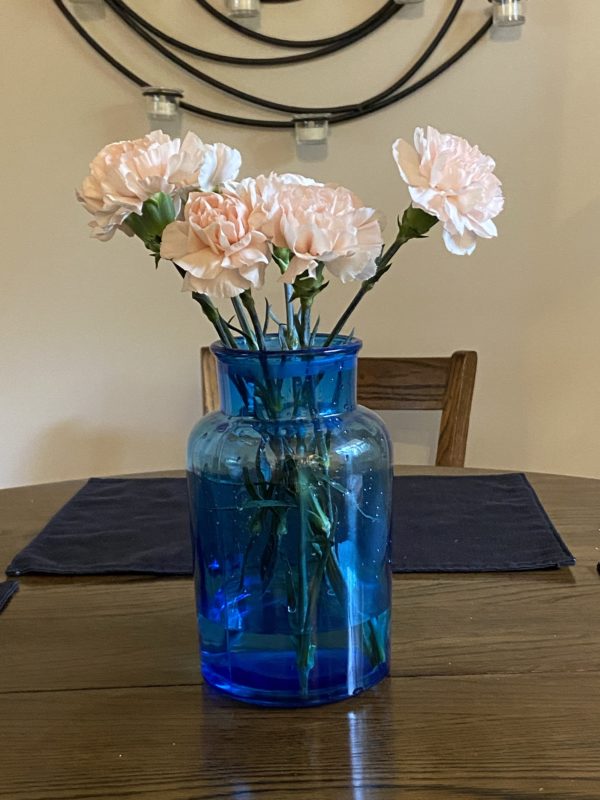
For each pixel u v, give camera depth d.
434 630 0.81
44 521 1.13
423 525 1.06
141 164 0.62
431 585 0.90
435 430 1.76
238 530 0.69
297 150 1.63
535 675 0.72
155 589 0.91
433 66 1.58
